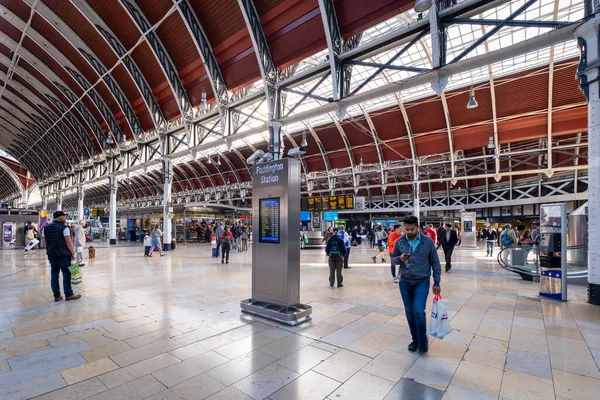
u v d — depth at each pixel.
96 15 15.96
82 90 24.47
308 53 12.49
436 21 8.86
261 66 12.81
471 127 23.11
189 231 30.94
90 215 39.94
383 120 25.25
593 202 6.64
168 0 14.20
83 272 11.01
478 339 4.54
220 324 5.21
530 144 26.30
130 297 7.14
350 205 21.06
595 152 6.59
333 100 11.03
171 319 5.48
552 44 7.69
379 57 18.89
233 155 36.25
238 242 20.78
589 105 6.75
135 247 23.70
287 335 4.71
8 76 26.28
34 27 18.91
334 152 30.59
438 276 4.01
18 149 48.75
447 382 3.29
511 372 3.51
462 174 33.06
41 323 5.23
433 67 9.07
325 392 3.10
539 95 19.36
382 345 4.32
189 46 15.87
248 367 3.64
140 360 3.82
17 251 20.06
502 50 8.30
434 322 3.96
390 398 2.99
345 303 6.68
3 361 3.77
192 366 3.66
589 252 6.70
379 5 10.41
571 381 3.31
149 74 18.89
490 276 10.34
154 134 23.17
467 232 24.81
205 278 9.78
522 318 5.59
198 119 17.41
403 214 41.44
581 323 5.30
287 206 5.49
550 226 7.51
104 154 28.28
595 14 6.58
